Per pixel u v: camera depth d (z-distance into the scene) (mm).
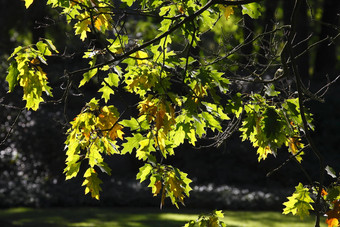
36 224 21219
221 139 7453
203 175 31109
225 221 22188
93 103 5832
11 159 28984
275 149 5797
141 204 25844
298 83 5754
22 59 5719
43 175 28531
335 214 6156
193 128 6070
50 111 28891
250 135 6422
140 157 5957
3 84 25562
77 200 25688
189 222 6762
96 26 6289
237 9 7371
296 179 30531
